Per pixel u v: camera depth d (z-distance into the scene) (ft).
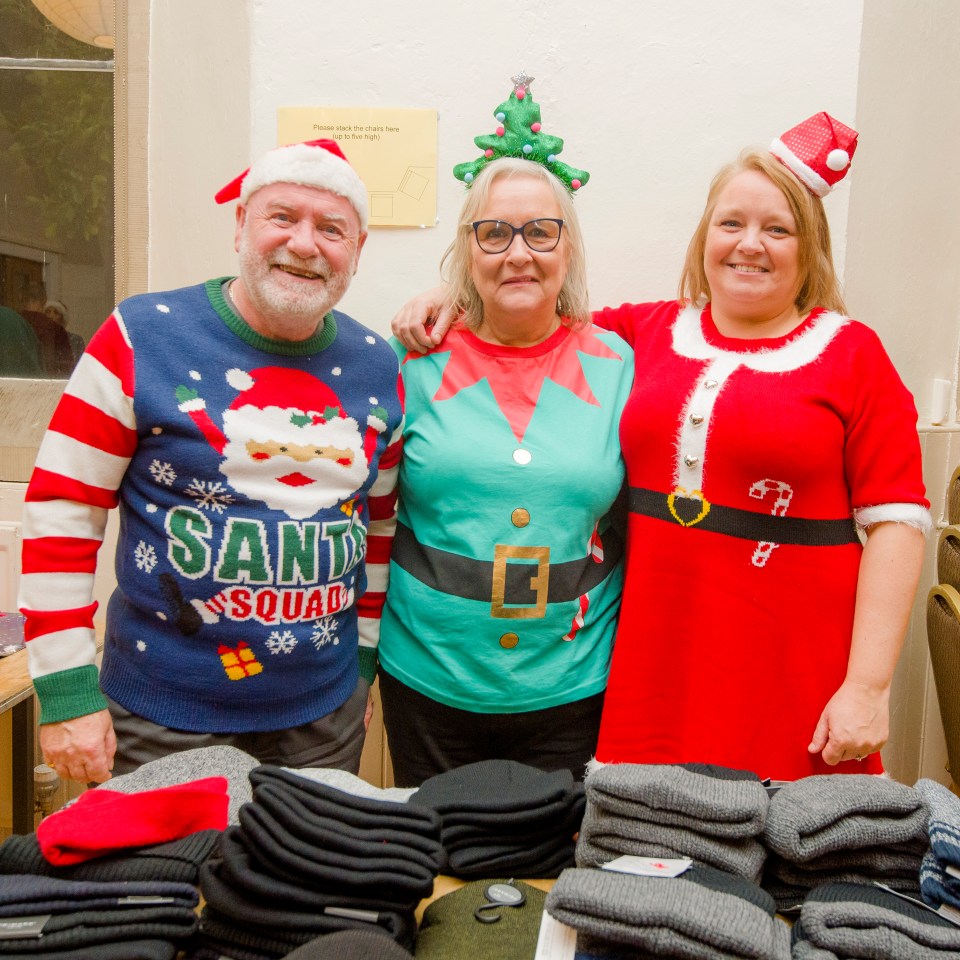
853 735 3.97
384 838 2.65
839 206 5.72
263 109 5.90
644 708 4.40
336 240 3.82
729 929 2.34
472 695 4.36
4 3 6.20
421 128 5.86
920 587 6.56
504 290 4.44
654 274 5.95
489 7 5.76
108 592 6.43
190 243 6.20
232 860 2.58
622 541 4.94
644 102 5.79
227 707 3.88
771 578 4.19
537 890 2.93
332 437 3.96
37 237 6.44
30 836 2.78
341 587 4.09
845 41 5.61
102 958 2.40
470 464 4.34
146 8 6.14
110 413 3.68
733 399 4.19
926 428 6.44
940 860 2.65
